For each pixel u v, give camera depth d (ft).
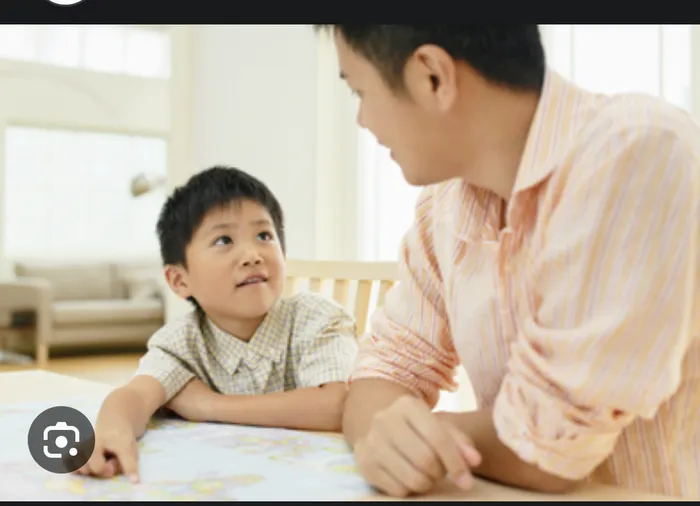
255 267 3.23
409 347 2.70
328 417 2.82
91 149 26.11
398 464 1.79
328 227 10.22
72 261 24.97
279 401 2.88
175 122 12.81
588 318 1.76
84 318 21.53
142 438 2.54
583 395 1.72
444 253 2.60
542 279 1.90
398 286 2.86
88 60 25.41
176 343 3.19
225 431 2.68
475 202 2.36
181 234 3.32
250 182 3.37
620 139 1.79
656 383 1.69
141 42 26.11
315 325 3.34
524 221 2.08
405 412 1.86
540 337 1.82
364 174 9.76
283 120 10.93
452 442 1.80
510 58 1.93
